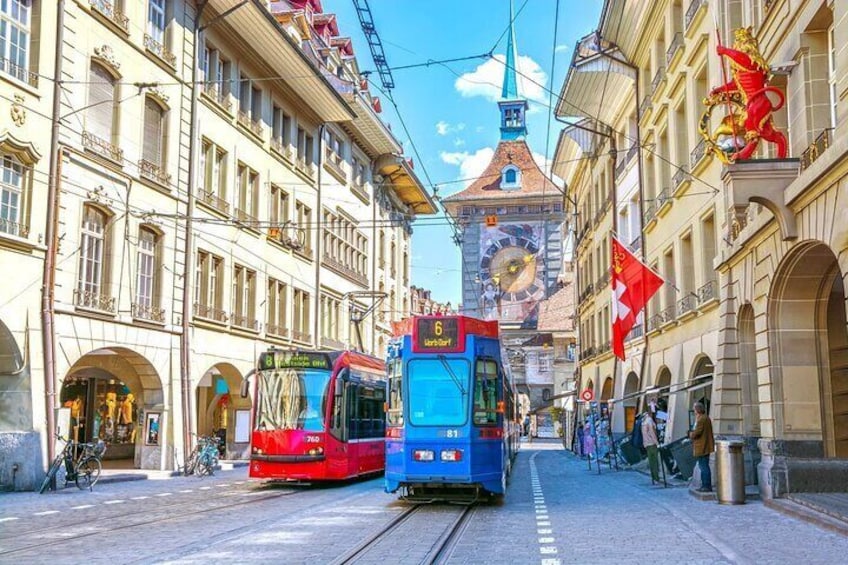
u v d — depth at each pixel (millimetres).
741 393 18219
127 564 9273
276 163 35812
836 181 12047
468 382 16047
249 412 32594
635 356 32688
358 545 10758
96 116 23750
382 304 52188
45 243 20969
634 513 14438
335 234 43406
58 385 21203
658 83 26922
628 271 24047
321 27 46312
